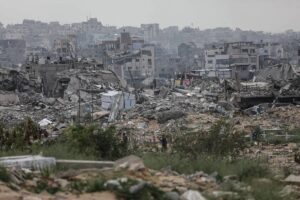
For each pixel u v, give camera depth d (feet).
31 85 382.22
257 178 67.62
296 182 68.49
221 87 382.63
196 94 353.51
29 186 50.60
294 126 204.74
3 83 365.20
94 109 282.97
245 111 270.05
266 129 192.54
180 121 222.89
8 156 68.69
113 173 57.31
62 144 82.99
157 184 55.83
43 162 60.23
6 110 283.79
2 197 44.57
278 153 129.29
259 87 366.63
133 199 49.24
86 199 47.93
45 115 264.72
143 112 258.37
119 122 229.04
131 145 99.86
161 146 120.67
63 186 51.88
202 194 54.13
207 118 232.73
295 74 426.10
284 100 308.60
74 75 381.60
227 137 97.14
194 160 75.05
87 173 57.47
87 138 83.46
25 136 91.56
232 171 69.51
